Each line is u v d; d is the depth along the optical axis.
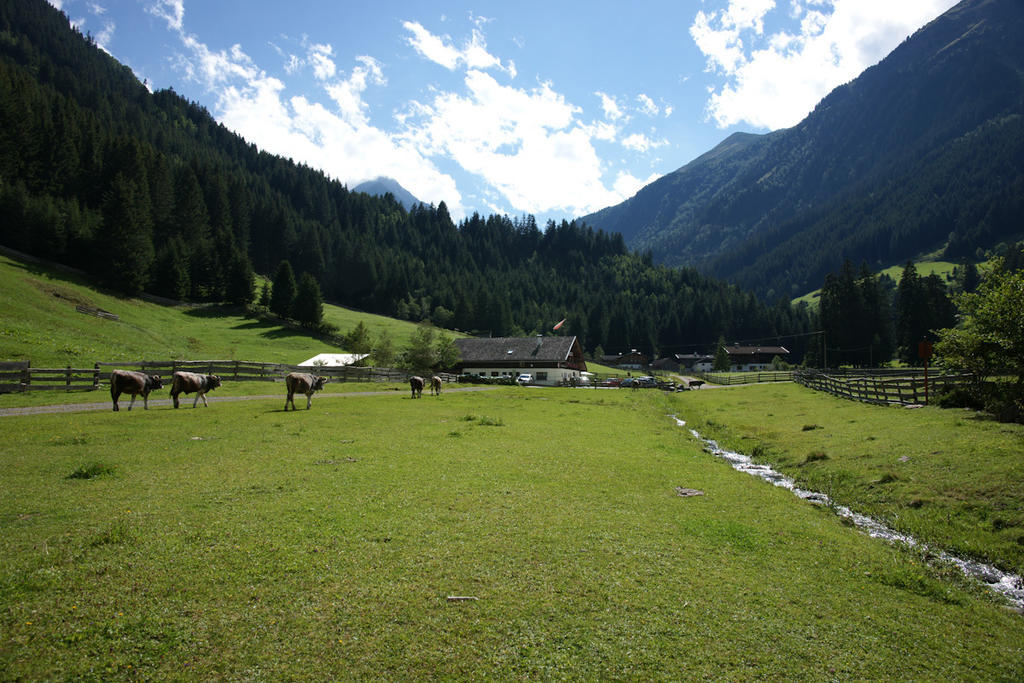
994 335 22.34
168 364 38.53
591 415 30.84
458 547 8.45
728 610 6.96
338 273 155.38
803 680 5.54
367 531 8.95
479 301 155.25
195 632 5.77
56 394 28.77
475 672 5.38
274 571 7.26
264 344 87.50
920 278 97.50
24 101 118.38
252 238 151.38
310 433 18.81
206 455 14.31
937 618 7.22
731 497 12.76
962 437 17.75
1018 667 6.04
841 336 105.19
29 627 5.68
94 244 89.62
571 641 6.01
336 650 5.60
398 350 77.88
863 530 11.74
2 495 10.03
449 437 19.34
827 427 24.33
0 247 83.69
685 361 162.12
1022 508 11.52
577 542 8.99
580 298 196.62
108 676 5.02
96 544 7.82
